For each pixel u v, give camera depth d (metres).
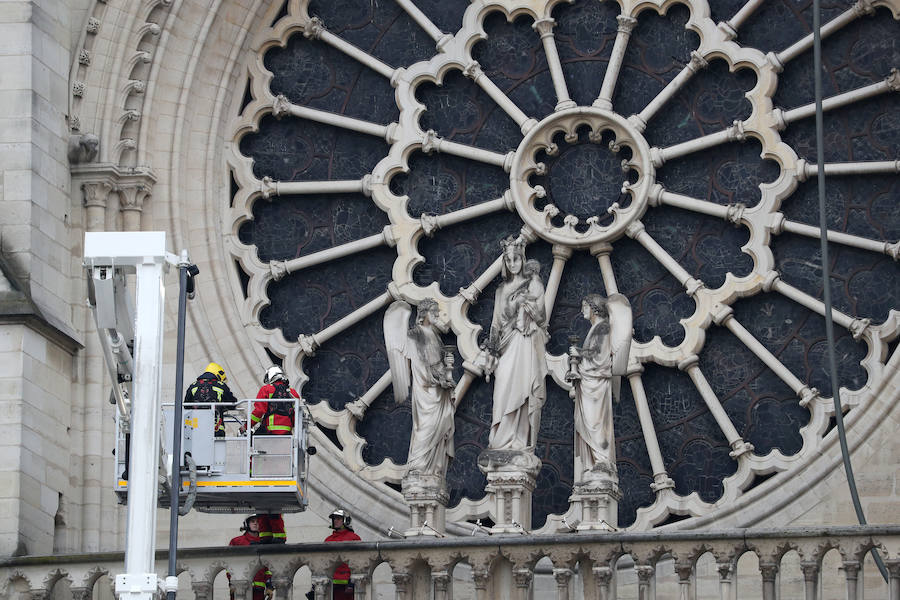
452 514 95.25
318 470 96.06
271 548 85.75
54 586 89.31
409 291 98.19
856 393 94.06
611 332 87.00
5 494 88.88
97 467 93.81
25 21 94.50
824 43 98.56
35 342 91.50
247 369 97.19
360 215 100.12
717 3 100.12
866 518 92.25
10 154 93.31
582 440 86.12
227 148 100.31
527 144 98.75
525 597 83.81
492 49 100.94
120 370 77.44
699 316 96.06
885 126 97.44
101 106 97.38
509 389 86.12
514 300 86.88
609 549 83.31
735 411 95.62
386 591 93.31
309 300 99.25
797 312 96.19
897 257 95.25
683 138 98.75
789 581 91.00
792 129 98.12
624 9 99.50
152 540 71.56
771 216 96.62
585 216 98.69
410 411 97.50
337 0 102.00
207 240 98.62
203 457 84.81
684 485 95.12
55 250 94.56
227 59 100.44
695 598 83.31
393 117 100.88
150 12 98.94
